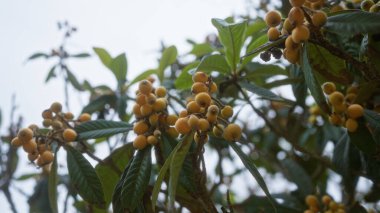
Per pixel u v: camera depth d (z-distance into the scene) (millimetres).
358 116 1199
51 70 1850
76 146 1475
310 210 1537
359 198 1743
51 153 1270
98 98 1708
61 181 1743
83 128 1323
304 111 1899
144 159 1212
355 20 1090
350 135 1209
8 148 1925
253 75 1513
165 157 1230
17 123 1919
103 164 1359
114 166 1366
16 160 1939
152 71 1687
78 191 1243
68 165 1267
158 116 1247
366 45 1165
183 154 1108
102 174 1366
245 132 2027
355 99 1234
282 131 1701
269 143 2008
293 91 1503
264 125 2113
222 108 1198
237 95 1610
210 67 1433
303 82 1489
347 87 1324
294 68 1513
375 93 1273
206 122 1117
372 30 1062
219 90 1494
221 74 1556
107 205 1391
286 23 1114
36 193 1864
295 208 1604
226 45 1420
